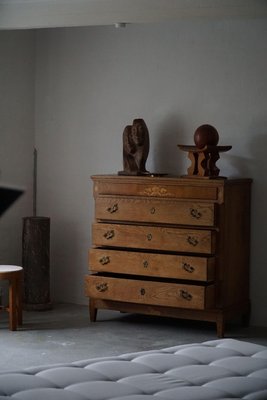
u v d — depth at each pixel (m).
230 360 3.24
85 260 6.64
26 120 6.70
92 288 5.85
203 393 2.80
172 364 3.18
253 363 3.21
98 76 6.49
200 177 5.55
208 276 5.45
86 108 6.55
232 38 5.95
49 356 4.98
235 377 3.01
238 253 5.75
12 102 6.54
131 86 6.36
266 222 5.89
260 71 5.87
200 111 6.09
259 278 5.93
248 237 5.89
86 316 6.21
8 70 6.50
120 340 5.44
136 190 5.72
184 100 6.15
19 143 6.64
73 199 6.66
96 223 5.88
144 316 6.23
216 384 2.91
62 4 5.54
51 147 6.71
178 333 5.68
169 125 6.21
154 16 5.27
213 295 5.51
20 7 5.68
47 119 6.71
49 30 6.67
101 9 5.42
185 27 6.12
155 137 6.27
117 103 6.42
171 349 3.45
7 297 6.50
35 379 2.93
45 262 6.41
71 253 6.69
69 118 6.63
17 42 6.56
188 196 5.54
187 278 5.50
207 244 5.46
